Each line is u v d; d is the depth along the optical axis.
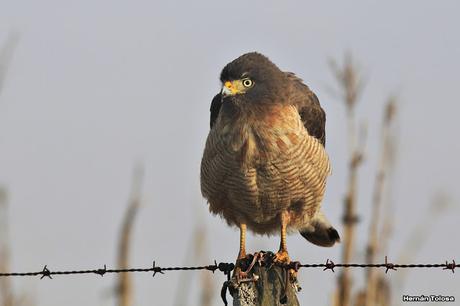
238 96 14.11
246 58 14.32
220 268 13.02
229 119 14.19
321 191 14.79
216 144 14.33
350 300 16.45
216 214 15.26
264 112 14.05
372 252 16.86
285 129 14.05
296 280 12.02
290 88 14.52
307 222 15.18
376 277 16.56
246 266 12.69
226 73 14.27
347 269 16.77
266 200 14.62
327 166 14.72
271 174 14.25
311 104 14.66
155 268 13.08
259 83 14.13
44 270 13.09
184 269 13.20
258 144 14.10
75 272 13.20
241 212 15.03
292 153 14.12
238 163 14.22
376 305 16.31
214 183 14.66
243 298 11.70
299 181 14.39
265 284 11.73
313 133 14.70
